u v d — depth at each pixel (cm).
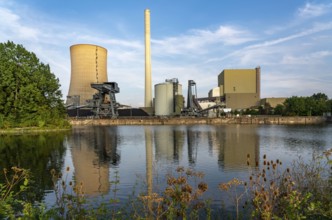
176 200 752
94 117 16450
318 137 5922
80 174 2291
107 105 16425
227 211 1259
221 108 18150
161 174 2245
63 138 5475
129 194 1622
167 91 19738
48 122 7444
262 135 6512
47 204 1384
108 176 2203
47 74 7606
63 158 3127
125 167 2603
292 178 1216
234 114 18862
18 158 3067
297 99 15788
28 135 5809
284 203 754
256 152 3662
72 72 17525
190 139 5625
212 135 6619
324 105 15450
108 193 1662
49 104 7656
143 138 5978
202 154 3484
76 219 921
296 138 5703
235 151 3756
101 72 17712
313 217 802
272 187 830
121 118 15900
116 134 7219
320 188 1016
